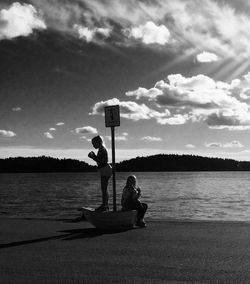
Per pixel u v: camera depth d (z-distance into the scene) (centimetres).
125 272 511
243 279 476
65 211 4053
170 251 627
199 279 477
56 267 536
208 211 3953
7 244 693
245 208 4366
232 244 677
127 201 902
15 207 4728
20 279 483
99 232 825
